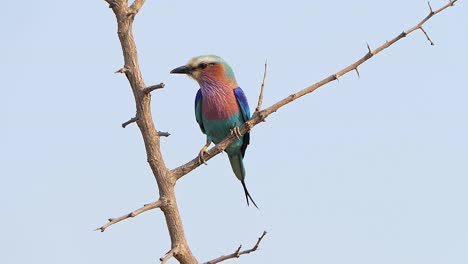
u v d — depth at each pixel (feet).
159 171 30.60
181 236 30.35
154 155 30.60
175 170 31.01
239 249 28.81
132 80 30.45
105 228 27.91
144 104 30.42
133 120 30.73
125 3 30.55
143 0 30.86
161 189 30.53
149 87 29.81
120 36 30.37
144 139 30.68
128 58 30.35
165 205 30.25
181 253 30.09
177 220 30.45
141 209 29.32
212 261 28.84
